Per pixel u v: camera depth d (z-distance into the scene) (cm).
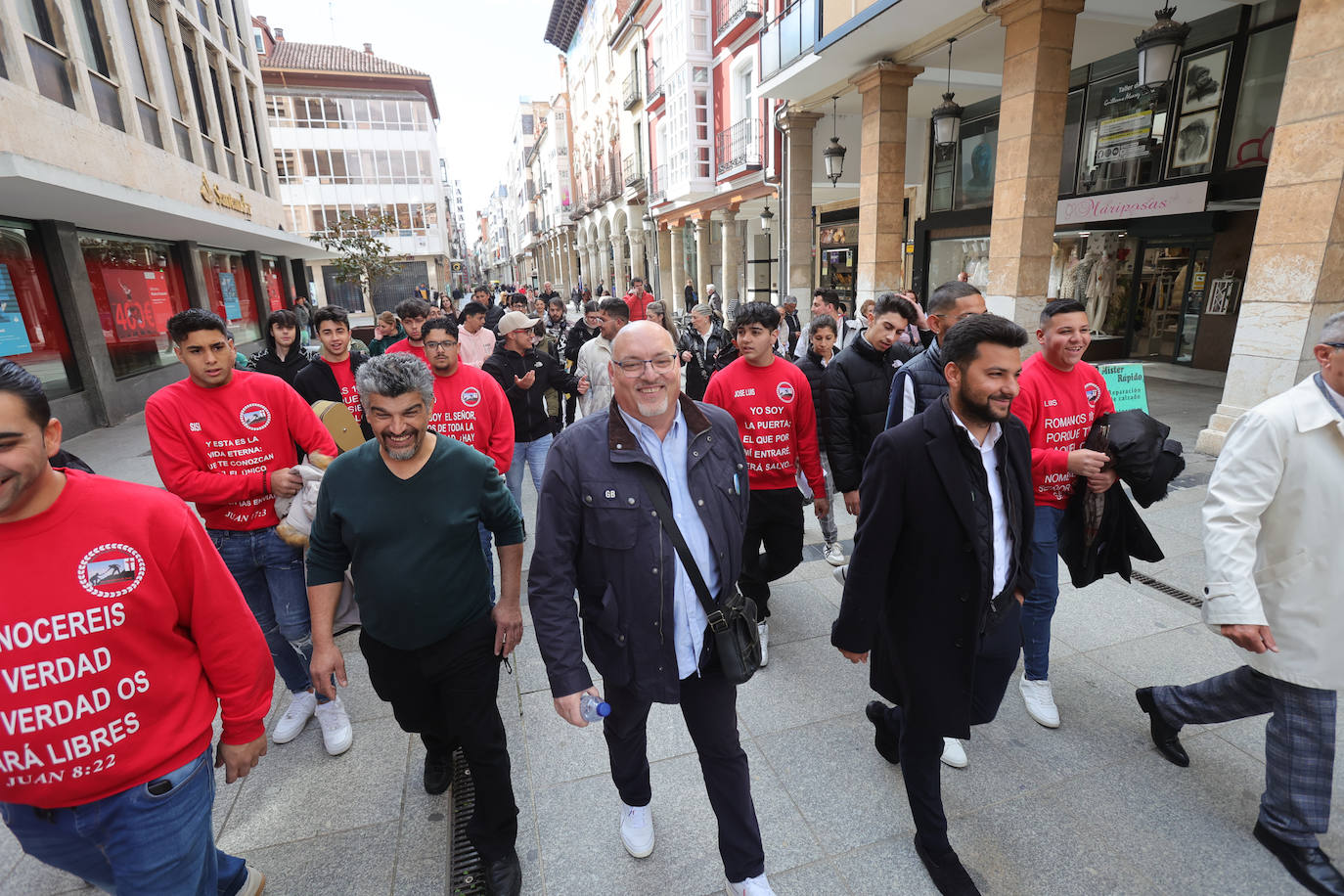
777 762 267
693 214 2253
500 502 211
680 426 195
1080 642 340
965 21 807
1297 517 195
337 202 3534
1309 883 202
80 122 935
